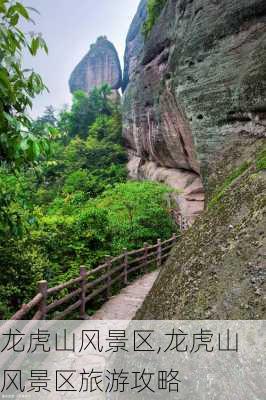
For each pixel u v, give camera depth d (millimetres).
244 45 7199
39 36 1901
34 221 3051
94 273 6203
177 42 10555
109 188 14852
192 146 10852
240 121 6961
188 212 12484
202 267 2910
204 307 2480
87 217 7836
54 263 6277
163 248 10344
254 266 2373
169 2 13023
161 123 13336
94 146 27094
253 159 4508
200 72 8398
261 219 2689
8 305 4375
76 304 5359
